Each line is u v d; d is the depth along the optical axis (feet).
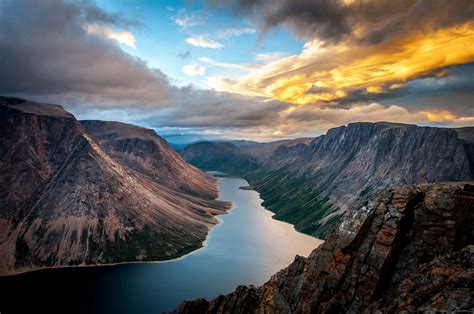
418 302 118.93
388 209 162.50
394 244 152.76
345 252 164.45
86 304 448.65
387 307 130.41
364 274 152.76
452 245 144.05
